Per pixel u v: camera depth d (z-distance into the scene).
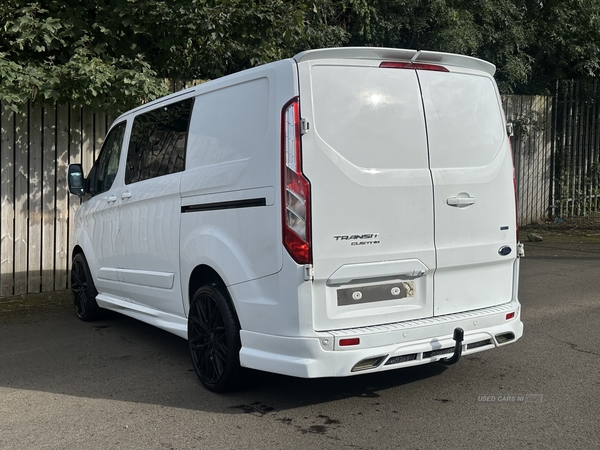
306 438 3.88
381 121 4.20
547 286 8.10
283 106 4.06
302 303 3.95
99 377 5.18
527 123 13.58
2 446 3.89
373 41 13.28
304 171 3.95
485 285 4.67
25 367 5.50
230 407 4.43
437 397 4.51
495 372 5.01
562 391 4.55
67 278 8.90
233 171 4.45
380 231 4.14
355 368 4.00
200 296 4.80
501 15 13.42
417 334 4.19
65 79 8.04
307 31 9.70
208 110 4.94
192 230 4.92
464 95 4.59
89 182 7.09
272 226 4.09
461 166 4.50
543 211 14.23
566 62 15.17
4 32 8.15
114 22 8.66
